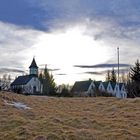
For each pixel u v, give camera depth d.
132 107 20.77
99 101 23.81
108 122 16.17
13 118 15.25
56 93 47.03
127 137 13.34
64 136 12.59
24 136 12.63
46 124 14.27
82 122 15.45
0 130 13.68
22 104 19.81
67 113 18.56
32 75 66.00
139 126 15.62
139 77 48.31
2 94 20.92
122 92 66.44
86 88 62.22
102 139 12.85
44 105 21.17
